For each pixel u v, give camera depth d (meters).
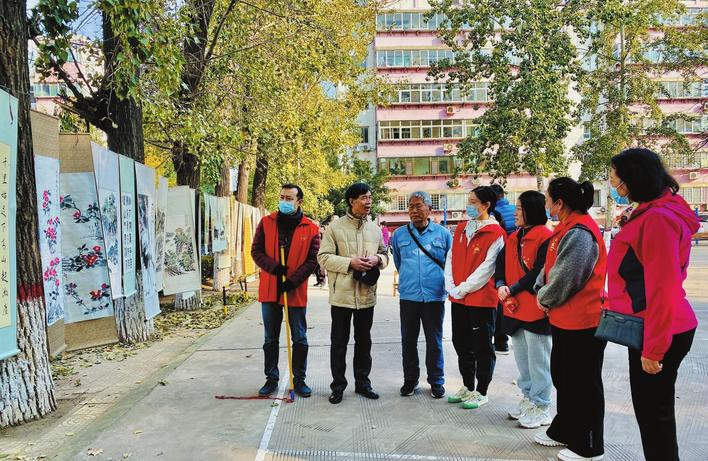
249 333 7.95
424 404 4.63
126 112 7.39
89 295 5.68
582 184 3.56
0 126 3.76
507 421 4.21
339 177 24.06
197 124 8.24
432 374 4.79
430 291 4.73
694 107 36.88
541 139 18.59
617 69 25.73
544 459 3.53
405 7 38.25
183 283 9.27
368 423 4.20
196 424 4.20
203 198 10.55
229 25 9.82
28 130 4.32
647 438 2.83
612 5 18.58
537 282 3.81
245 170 16.31
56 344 5.09
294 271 4.94
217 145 9.64
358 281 4.74
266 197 23.11
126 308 7.59
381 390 5.06
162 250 8.30
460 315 4.62
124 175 6.44
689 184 37.47
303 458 3.59
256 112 10.88
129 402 4.73
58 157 5.04
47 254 4.83
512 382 5.23
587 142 24.69
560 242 3.48
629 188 2.87
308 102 14.75
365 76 19.61
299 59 10.92
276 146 12.46
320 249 4.84
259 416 4.38
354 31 15.86
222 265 12.09
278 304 4.99
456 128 39.00
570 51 18.78
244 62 10.20
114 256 6.08
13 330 4.02
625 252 2.88
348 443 3.82
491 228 4.45
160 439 3.91
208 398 4.85
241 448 3.75
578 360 3.45
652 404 2.81
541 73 18.23
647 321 2.67
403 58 38.78
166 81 6.95
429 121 39.03
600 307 3.44
